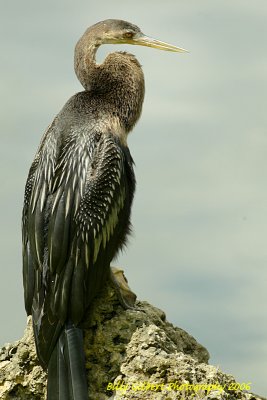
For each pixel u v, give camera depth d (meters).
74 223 11.61
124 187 12.28
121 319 11.40
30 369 11.55
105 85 13.50
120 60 13.59
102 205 11.78
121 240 12.55
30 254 12.01
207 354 12.23
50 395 10.89
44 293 11.52
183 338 12.12
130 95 13.45
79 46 14.25
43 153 12.44
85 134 12.37
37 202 11.98
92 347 11.36
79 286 11.36
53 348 11.19
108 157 12.09
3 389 11.52
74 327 11.27
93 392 11.17
